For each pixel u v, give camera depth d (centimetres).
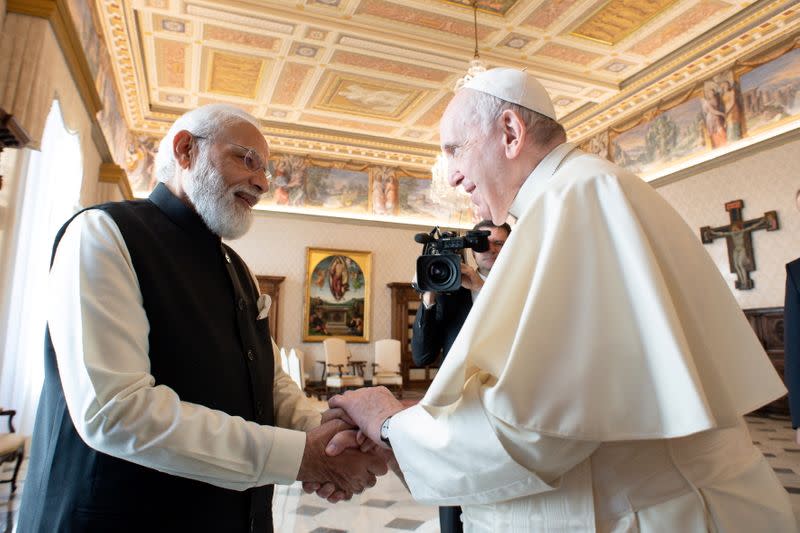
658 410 90
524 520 103
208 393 140
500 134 127
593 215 101
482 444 98
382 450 146
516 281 102
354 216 1448
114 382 118
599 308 96
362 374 1379
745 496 105
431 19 875
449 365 97
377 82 1089
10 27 452
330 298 1403
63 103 569
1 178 390
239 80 1092
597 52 978
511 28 900
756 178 933
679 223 112
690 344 100
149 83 1105
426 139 1396
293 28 900
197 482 134
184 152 164
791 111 888
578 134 1291
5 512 382
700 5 850
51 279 133
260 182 169
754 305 923
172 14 866
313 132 1337
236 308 159
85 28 695
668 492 99
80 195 674
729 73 986
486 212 137
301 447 139
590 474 100
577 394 92
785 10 841
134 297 132
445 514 203
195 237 158
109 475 125
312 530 388
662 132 1108
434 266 168
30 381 636
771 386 104
